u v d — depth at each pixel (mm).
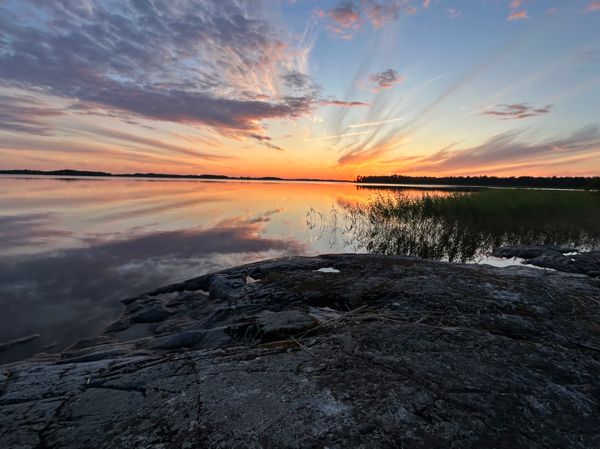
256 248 7926
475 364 1985
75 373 2012
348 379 1801
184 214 13812
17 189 29781
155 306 4203
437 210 12219
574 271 5949
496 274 4480
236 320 3283
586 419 1541
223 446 1292
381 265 5121
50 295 4734
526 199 12898
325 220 12914
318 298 3781
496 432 1405
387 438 1331
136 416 1521
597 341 2541
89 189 31312
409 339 2350
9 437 1381
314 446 1281
